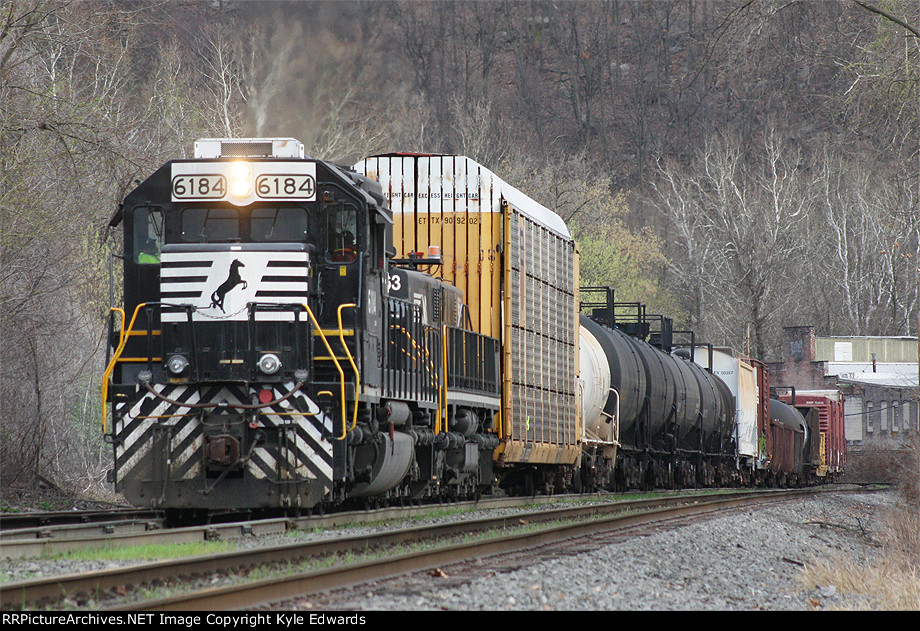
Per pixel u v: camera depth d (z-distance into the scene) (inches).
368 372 2283.5
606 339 4382.4
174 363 2134.6
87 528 1984.5
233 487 2134.6
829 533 3351.4
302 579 1333.7
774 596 1740.9
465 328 3100.4
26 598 1199.6
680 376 5236.2
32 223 3083.2
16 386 3159.5
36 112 3189.0
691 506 3395.7
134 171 3513.8
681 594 1604.3
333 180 2265.0
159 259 2226.9
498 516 2453.2
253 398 2137.1
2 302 2999.5
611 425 4288.9
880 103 3646.7
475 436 3009.4
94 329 3767.2
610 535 2342.5
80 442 3651.6
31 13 3191.4
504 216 3174.2
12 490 2955.2
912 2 3442.4
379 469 2331.4
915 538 3216.0
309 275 2192.4
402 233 3189.0
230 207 2239.2
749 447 6432.1
